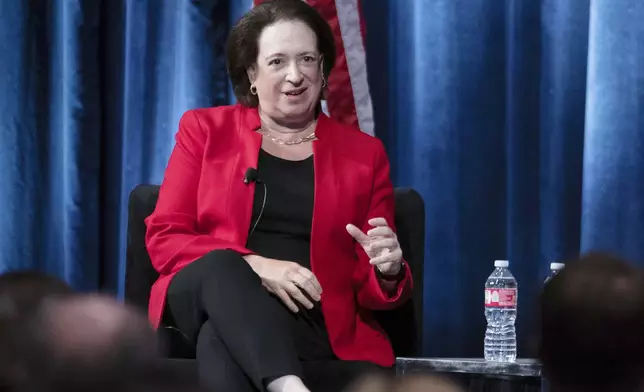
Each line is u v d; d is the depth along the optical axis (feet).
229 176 23.59
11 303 5.32
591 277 6.07
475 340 30.42
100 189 32.81
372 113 29.78
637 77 27.96
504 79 30.48
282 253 23.00
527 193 30.30
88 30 32.27
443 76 30.42
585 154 28.50
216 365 17.95
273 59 24.06
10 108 32.40
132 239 25.41
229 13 31.73
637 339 5.90
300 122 24.71
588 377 6.07
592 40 28.35
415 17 30.78
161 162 32.07
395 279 23.13
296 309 21.12
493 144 30.40
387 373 5.89
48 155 32.91
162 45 32.22
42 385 5.03
